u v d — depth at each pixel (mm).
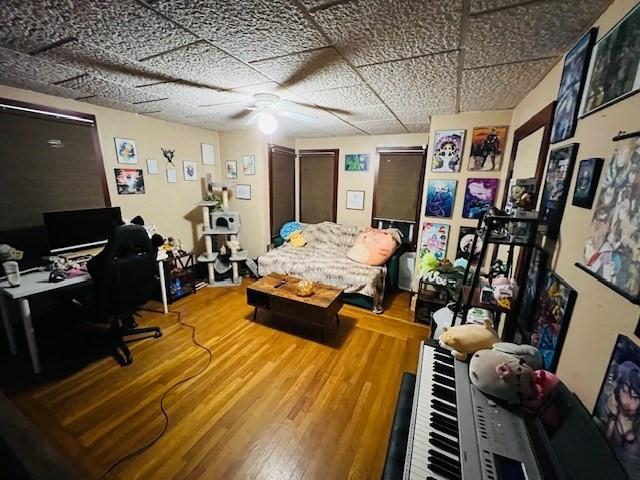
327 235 4152
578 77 1133
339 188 4301
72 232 2389
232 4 1022
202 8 1053
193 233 3859
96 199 2723
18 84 2023
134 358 2215
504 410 937
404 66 1551
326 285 2900
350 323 2857
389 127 3318
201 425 1614
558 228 1217
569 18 1052
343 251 3910
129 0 1004
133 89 2109
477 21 1102
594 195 953
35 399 1776
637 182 721
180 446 1483
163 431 1569
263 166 3871
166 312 2973
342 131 3693
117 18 1130
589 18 1043
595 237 911
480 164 2549
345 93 2047
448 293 2596
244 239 4242
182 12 1084
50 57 1537
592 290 922
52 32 1252
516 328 1622
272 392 1883
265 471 1370
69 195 2521
